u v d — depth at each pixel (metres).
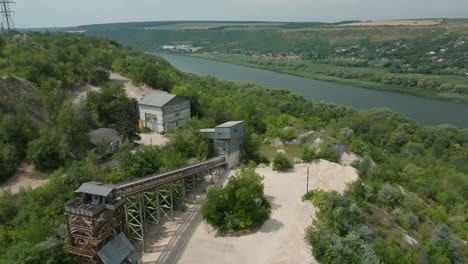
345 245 41.22
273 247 45.06
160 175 48.75
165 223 50.12
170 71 134.25
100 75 103.12
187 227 49.34
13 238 41.53
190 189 58.03
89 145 61.62
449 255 46.28
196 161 61.28
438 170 80.75
